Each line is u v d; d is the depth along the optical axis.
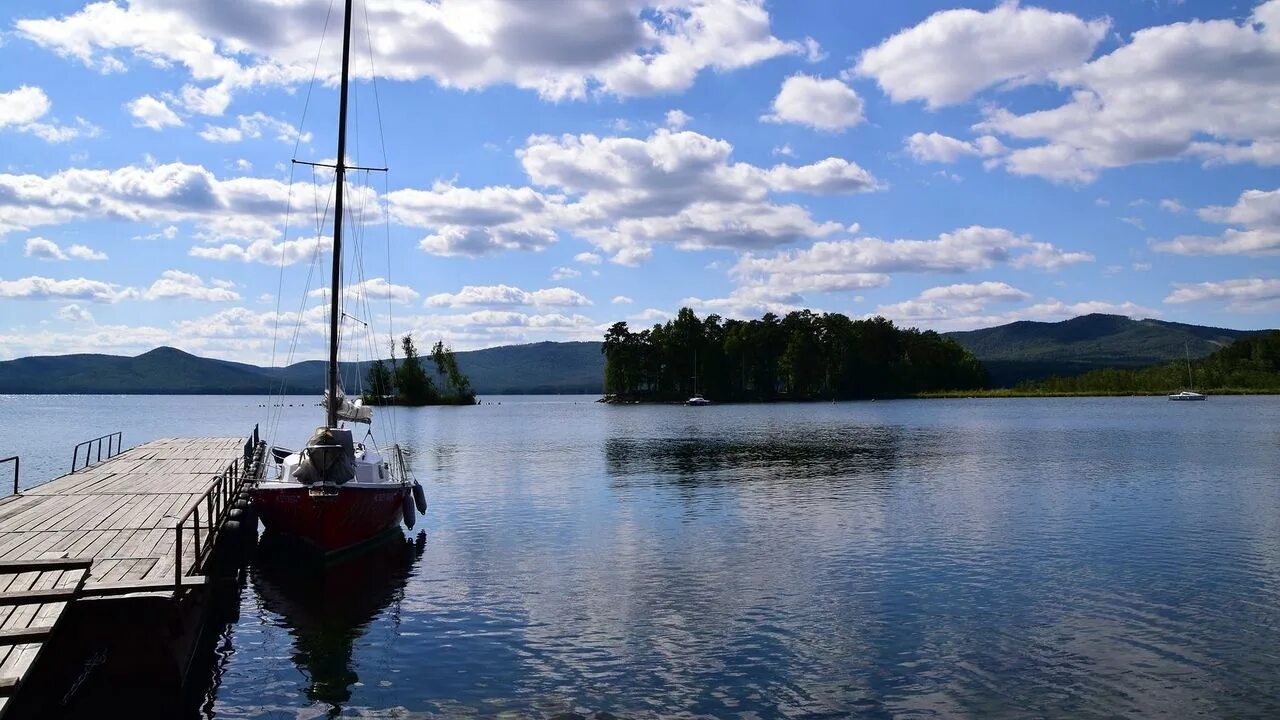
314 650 16.50
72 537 17.84
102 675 13.38
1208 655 15.62
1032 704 13.46
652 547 26.05
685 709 13.41
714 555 24.75
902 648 16.20
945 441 69.81
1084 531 27.86
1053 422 98.00
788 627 17.61
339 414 27.81
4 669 10.19
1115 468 47.16
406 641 17.02
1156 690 13.97
